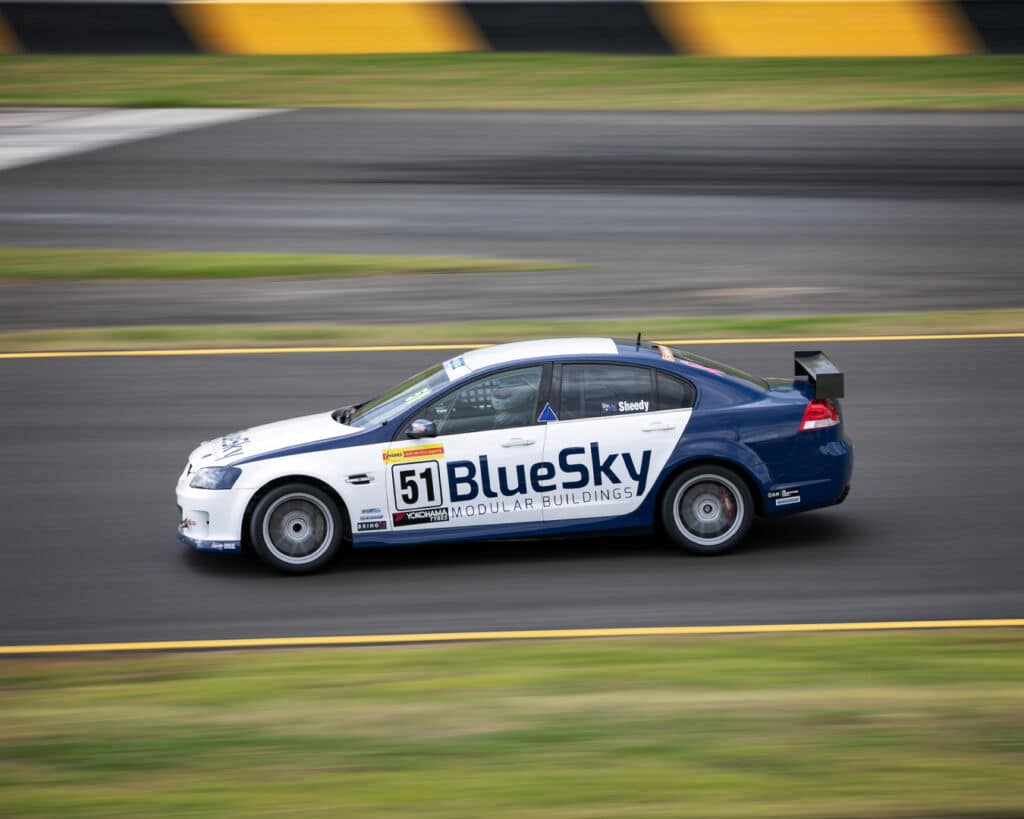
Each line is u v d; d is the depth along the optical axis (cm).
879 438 3997
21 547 3297
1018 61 9588
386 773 2069
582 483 3084
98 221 6819
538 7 9925
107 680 2502
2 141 8438
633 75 9675
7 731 2261
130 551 3266
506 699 2352
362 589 3003
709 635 2684
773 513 3131
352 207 7031
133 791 2022
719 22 9775
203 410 4328
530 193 7219
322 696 2389
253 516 3064
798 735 2178
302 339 5069
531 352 3166
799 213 6788
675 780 2025
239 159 7962
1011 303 5416
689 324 5159
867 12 9644
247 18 10019
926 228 6512
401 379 4572
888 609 2814
